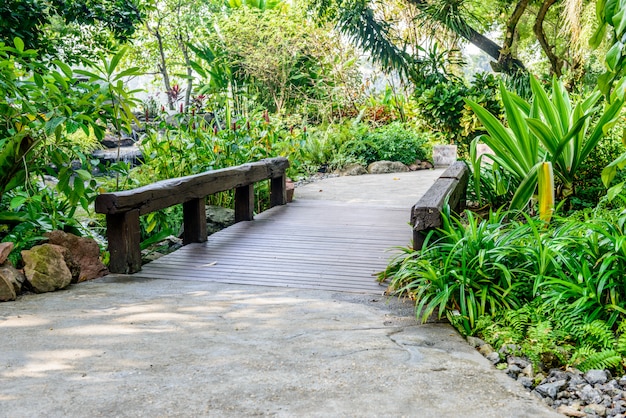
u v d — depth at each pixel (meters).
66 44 9.26
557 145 5.39
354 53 15.26
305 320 3.40
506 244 3.76
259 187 7.80
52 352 2.87
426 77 14.75
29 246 4.28
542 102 5.64
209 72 14.23
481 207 6.38
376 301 3.79
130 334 3.14
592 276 3.38
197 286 4.14
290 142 10.27
